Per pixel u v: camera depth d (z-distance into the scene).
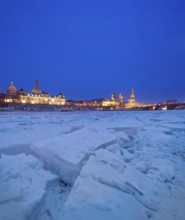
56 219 2.54
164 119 18.80
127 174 3.93
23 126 11.88
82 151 4.86
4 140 6.85
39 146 5.33
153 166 4.80
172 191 3.46
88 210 2.61
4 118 18.59
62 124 13.42
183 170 4.52
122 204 2.79
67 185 3.56
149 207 2.97
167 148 6.73
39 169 4.06
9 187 3.07
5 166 3.99
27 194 2.87
